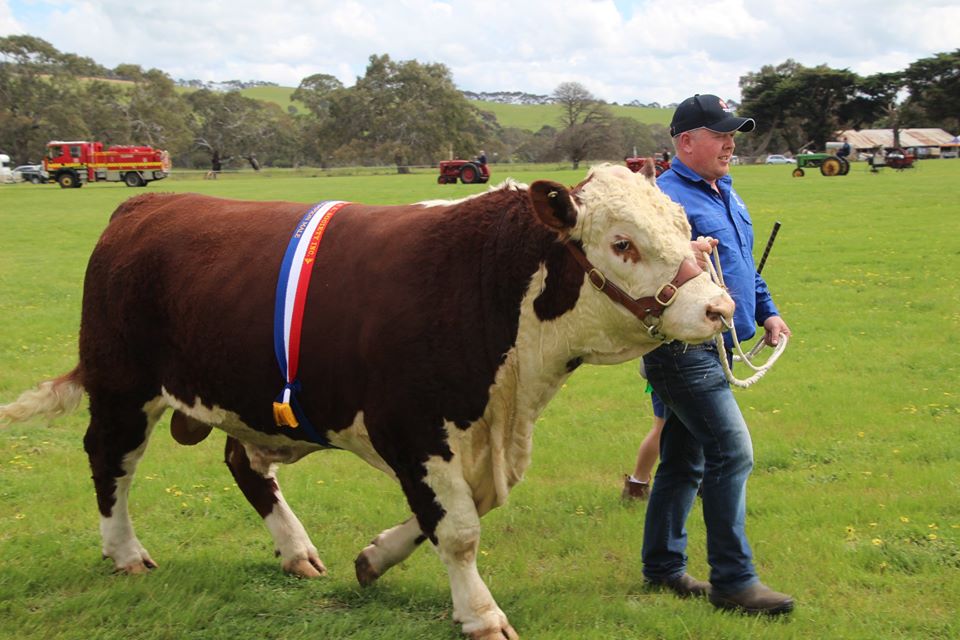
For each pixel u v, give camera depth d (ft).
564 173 212.23
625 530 19.20
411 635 14.53
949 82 370.73
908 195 114.21
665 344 14.93
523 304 14.01
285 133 419.95
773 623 14.76
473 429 14.32
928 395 29.68
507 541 18.92
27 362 36.11
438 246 14.37
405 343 14.06
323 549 18.61
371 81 388.57
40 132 357.00
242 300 15.48
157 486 22.34
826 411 28.14
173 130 387.75
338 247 15.17
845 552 17.69
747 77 448.24
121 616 15.39
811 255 63.05
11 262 68.44
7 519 20.11
